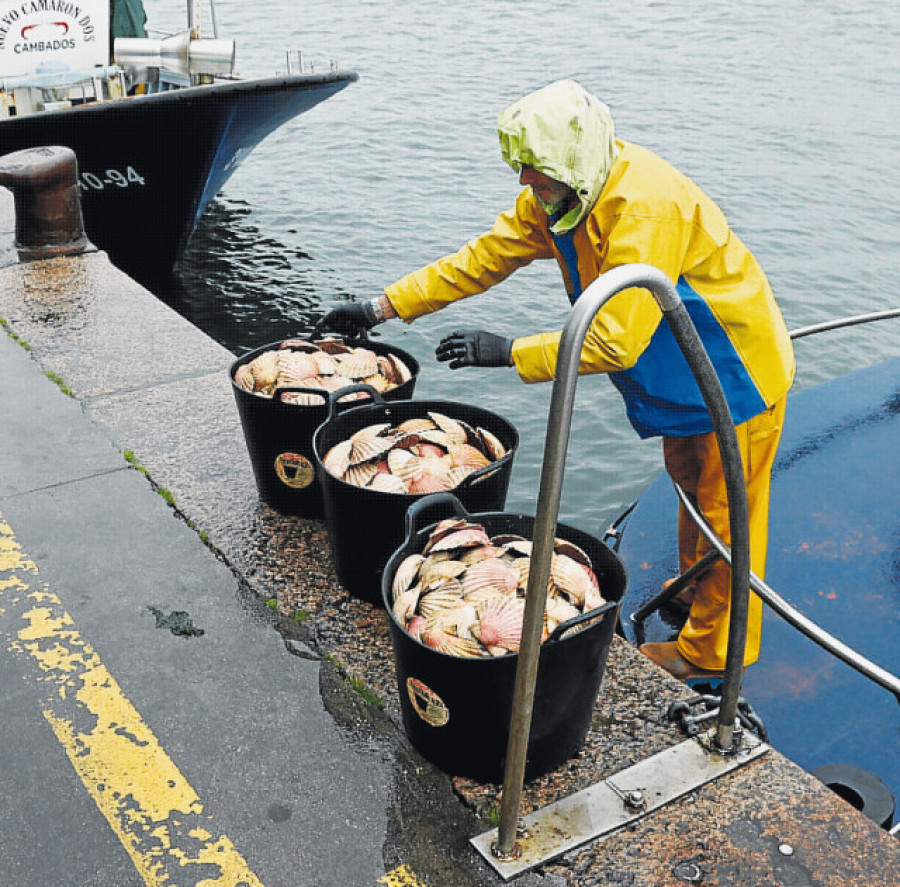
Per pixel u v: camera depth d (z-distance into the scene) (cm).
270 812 230
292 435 314
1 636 283
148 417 393
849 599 410
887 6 2498
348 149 1425
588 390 790
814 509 459
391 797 234
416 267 1071
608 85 1784
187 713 257
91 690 264
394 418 315
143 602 297
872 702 362
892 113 1605
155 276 1081
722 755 244
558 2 2605
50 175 541
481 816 230
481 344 281
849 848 220
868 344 883
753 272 297
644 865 217
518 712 200
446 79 1831
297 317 984
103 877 215
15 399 406
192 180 1002
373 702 261
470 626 229
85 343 452
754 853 219
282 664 273
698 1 2594
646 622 395
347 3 2612
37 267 537
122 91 969
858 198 1227
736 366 299
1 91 912
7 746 248
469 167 1354
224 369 429
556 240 300
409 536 254
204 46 941
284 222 1189
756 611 345
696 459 333
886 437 504
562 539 263
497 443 298
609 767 241
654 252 269
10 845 223
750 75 1858
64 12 877
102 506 340
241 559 315
